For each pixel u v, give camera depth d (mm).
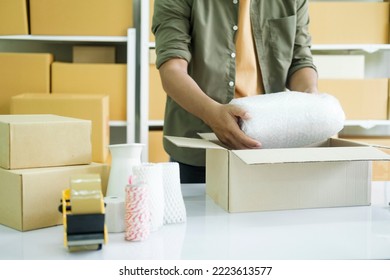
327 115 1011
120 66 2371
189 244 767
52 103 2139
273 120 984
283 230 841
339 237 806
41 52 2664
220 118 1017
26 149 868
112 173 885
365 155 903
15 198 837
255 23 1335
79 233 718
